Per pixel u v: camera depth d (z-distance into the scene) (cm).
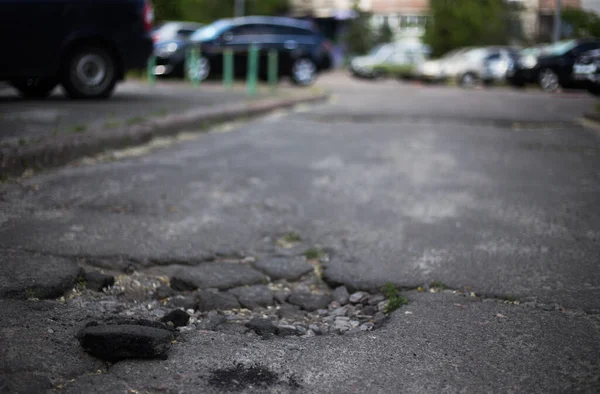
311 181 510
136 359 214
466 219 409
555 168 576
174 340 233
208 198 447
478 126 891
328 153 640
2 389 191
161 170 530
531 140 751
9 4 888
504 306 272
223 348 228
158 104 921
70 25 938
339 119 955
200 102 977
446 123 923
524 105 1280
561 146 706
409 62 2903
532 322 254
